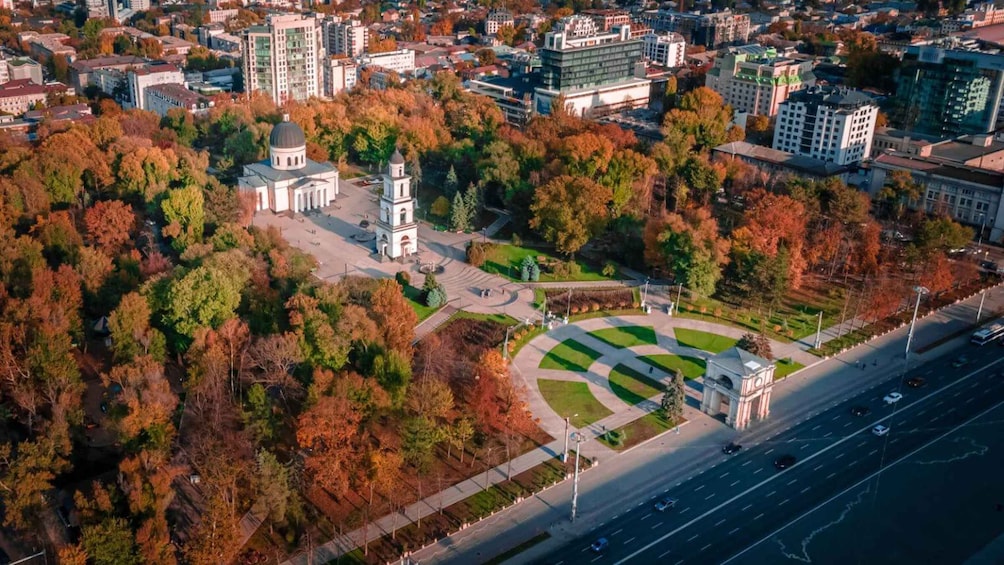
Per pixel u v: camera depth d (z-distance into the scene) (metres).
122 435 190.88
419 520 187.88
